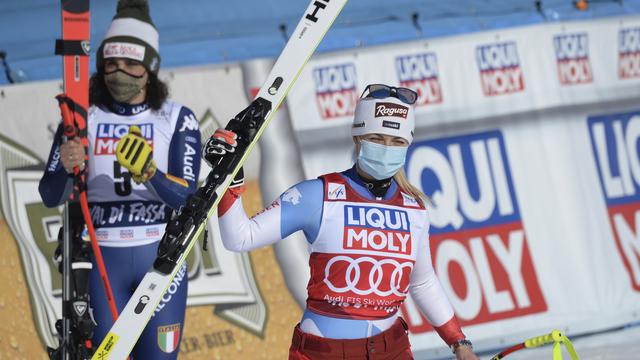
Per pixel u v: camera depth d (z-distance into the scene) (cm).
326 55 2328
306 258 2231
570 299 2383
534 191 2427
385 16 2508
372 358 1116
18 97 2136
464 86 2422
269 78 1171
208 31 2392
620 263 2456
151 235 1410
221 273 2162
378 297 1118
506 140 2431
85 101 1358
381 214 1126
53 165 1386
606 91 2556
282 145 2266
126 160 1227
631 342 2286
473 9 2577
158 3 2408
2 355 2020
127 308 1081
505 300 2336
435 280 1217
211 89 2253
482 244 2356
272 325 2170
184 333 2100
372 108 1124
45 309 2069
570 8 2644
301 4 2511
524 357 2198
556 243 2412
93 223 1398
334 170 2295
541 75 2494
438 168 2366
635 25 2622
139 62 1396
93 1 2417
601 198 2488
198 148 1452
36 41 2311
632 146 2558
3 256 2064
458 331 1217
